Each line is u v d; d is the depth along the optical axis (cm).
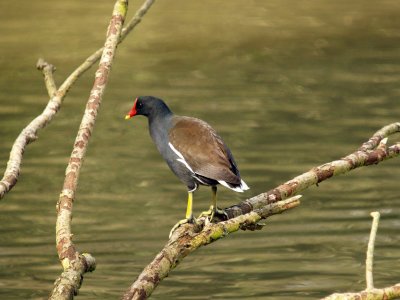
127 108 1998
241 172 1548
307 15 3069
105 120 1917
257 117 1903
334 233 1288
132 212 1384
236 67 2400
